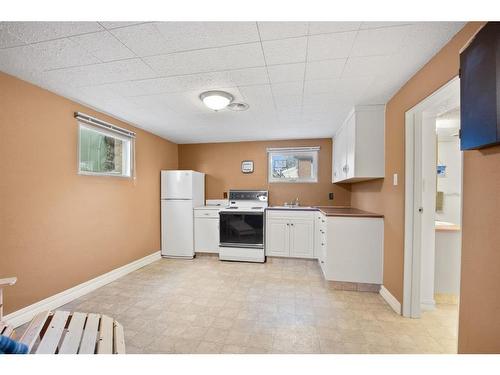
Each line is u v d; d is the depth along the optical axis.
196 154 4.84
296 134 4.10
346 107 2.76
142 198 3.71
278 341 1.83
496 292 1.10
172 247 4.12
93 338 1.25
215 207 4.20
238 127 3.65
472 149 1.19
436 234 2.42
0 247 1.91
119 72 1.93
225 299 2.54
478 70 1.07
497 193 1.09
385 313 2.24
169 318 2.16
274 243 3.87
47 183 2.27
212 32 1.43
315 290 2.77
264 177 4.58
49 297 2.27
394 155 2.37
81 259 2.63
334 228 2.78
